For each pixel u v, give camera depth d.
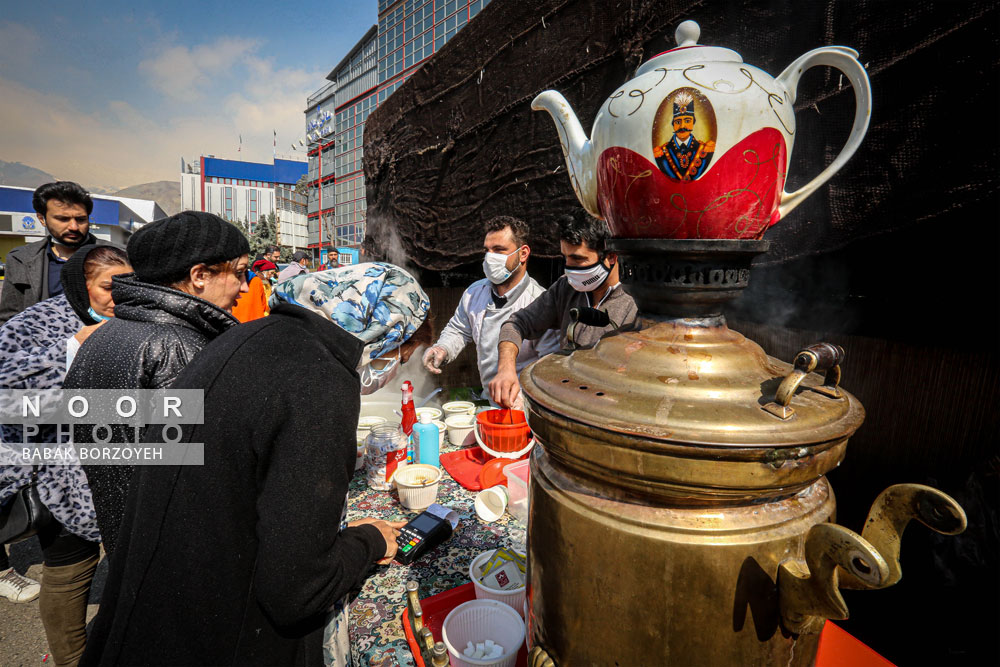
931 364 1.19
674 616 0.47
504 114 2.60
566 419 0.50
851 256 1.30
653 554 0.47
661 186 0.51
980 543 1.09
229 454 0.70
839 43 1.14
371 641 0.85
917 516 0.39
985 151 0.92
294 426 0.69
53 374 1.30
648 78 0.52
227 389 0.70
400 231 4.21
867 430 1.34
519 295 2.19
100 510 1.06
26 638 2.07
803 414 0.48
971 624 1.09
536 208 2.40
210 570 0.71
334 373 0.74
